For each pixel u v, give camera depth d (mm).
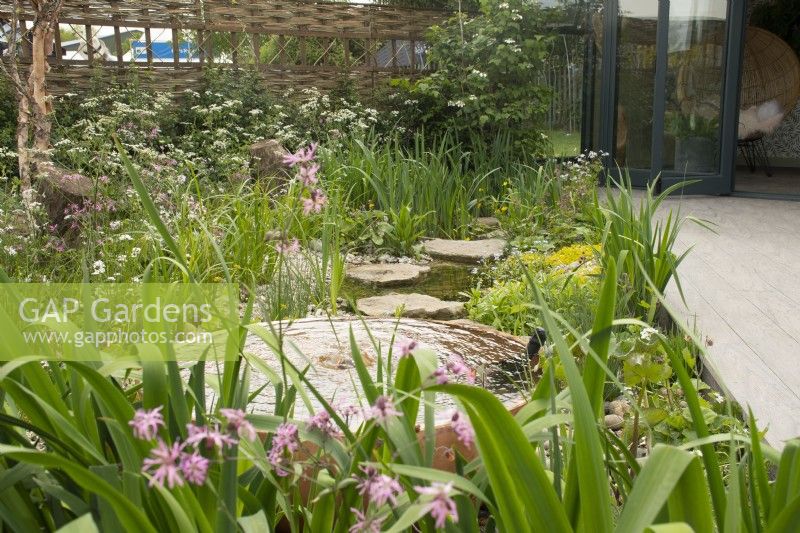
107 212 4715
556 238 6594
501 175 8281
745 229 6879
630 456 1400
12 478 1225
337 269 4422
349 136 8422
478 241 6578
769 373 3439
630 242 4227
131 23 8391
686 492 1055
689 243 6301
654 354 2291
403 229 6332
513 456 1045
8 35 7395
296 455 1564
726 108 8836
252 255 4863
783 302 4613
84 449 1242
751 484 1241
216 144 7035
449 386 994
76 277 3969
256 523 1175
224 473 1174
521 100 8977
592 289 4203
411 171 7324
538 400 1306
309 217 5742
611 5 9664
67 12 8055
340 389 2213
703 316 4344
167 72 8664
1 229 4172
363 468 1263
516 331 4266
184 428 1220
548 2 9938
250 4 8969
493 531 1447
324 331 2746
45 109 6191
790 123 12680
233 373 1351
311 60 11906
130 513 1036
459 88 9062
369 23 9727
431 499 922
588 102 10258
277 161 7062
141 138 6984
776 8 12516
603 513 1033
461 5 10219
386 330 2791
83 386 1321
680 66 9047
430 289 5363
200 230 4902
